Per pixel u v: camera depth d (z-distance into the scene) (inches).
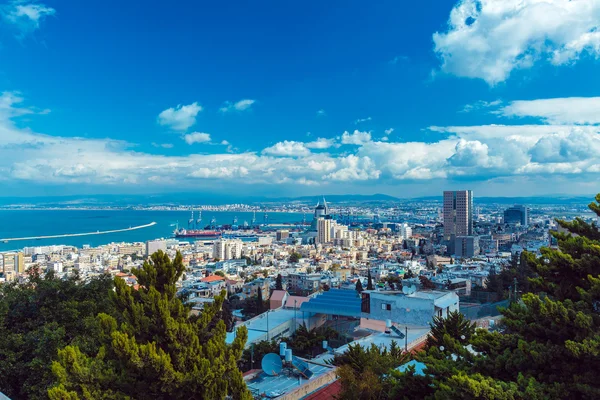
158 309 834.8
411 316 2097.7
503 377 786.8
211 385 784.3
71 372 739.4
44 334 1111.0
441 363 841.5
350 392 1155.9
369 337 1900.8
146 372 762.2
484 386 658.2
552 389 682.2
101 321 827.4
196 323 903.1
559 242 907.4
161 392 790.5
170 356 823.7
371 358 1296.8
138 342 817.5
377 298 2217.0
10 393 1135.6
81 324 1232.8
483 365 804.6
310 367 1534.2
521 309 902.4
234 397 802.2
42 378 1088.2
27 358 1160.8
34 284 1529.3
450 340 941.2
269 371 1416.1
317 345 2060.8
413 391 866.8
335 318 2623.0
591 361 695.7
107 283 1433.3
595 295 761.0
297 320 2588.6
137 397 776.3
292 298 3206.2
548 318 759.1
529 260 919.7
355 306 2427.4
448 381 737.6
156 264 911.0
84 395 720.3
